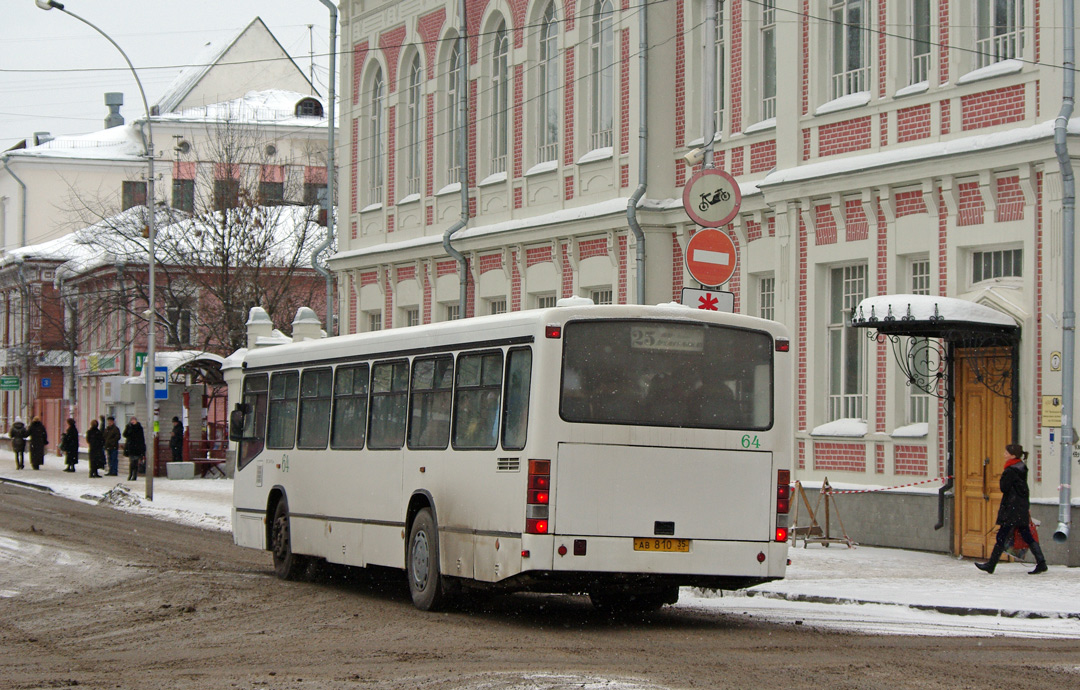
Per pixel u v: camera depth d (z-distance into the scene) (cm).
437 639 1301
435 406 1553
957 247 2028
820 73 2294
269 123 7131
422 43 3431
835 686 1014
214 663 1156
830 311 2273
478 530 1436
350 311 3747
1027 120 1945
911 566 1889
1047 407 1873
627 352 1393
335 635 1335
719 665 1119
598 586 1386
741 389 1427
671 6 2681
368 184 3709
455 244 3209
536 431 1358
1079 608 1447
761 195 2400
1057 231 1881
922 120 2109
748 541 1413
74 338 6191
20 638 1316
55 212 7412
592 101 2861
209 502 3478
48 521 2866
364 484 1702
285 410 1961
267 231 5250
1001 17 2020
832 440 2231
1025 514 1773
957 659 1151
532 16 3008
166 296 5178
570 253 2847
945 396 2042
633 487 1377
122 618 1463
